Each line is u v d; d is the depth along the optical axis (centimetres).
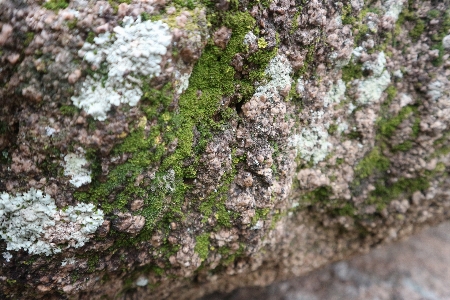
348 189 37
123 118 29
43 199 29
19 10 28
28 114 29
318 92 34
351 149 36
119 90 29
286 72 32
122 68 28
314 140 35
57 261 31
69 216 30
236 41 30
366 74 35
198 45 29
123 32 28
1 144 29
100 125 29
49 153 29
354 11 34
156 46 28
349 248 42
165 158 31
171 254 33
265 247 36
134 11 28
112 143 29
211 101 31
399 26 35
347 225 39
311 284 53
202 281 38
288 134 33
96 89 29
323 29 33
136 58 28
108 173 30
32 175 29
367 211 38
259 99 32
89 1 28
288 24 31
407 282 54
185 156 31
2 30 28
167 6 29
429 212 39
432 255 58
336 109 35
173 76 29
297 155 35
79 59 28
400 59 36
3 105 29
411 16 35
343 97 35
